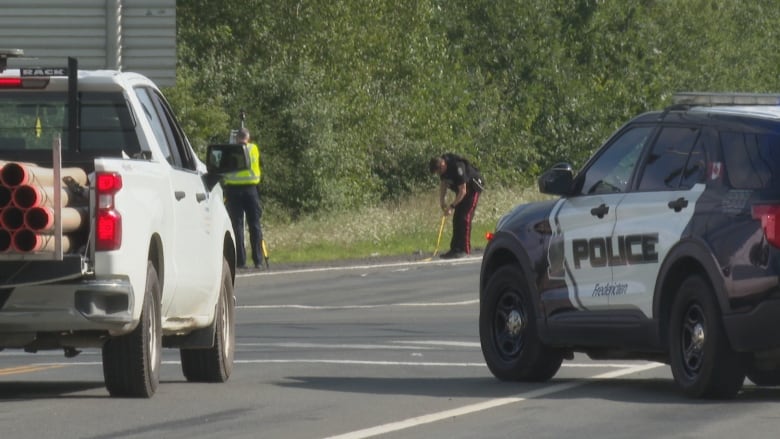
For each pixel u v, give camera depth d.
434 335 61.28
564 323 42.22
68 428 33.50
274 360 51.38
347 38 157.75
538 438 31.78
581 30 198.38
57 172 35.91
